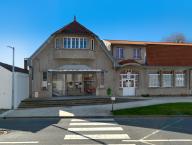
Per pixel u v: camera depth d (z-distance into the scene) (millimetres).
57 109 24406
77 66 34906
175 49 39656
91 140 11953
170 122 17531
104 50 35562
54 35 34188
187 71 39094
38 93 34094
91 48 34844
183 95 38500
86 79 35719
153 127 15414
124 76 36906
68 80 35312
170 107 23938
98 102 29516
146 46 38781
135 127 15445
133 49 38219
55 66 34562
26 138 12406
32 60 34031
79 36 34344
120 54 37812
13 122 18031
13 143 11383
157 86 38125
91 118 20000
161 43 41000
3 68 26109
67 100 29500
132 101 30219
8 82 26109
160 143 11281
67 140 11969
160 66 37781
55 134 13375
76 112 22438
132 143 11320
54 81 34906
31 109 25266
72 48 34281
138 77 37469
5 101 26031
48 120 18953
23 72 31984
